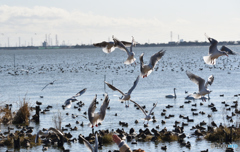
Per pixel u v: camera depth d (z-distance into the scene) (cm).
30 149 4128
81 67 17300
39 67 18112
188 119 5506
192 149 4059
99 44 2455
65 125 5225
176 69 15975
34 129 5109
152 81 11494
